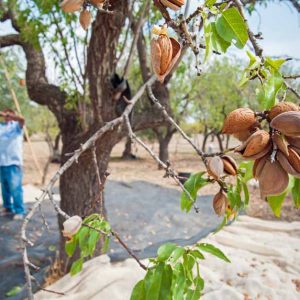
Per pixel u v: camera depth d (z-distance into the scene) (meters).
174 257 1.41
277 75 1.13
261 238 6.20
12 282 4.95
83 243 1.73
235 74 15.77
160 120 4.04
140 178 13.24
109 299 3.90
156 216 8.04
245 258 5.33
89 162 4.13
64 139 4.46
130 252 1.51
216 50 1.06
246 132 0.98
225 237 6.15
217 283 4.41
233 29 1.05
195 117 19.39
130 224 7.56
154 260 1.43
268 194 0.89
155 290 1.33
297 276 4.79
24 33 4.25
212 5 1.05
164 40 0.91
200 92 16.31
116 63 3.41
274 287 4.51
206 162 1.20
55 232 6.86
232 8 1.05
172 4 0.93
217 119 17.41
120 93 3.36
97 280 4.20
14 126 7.44
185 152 25.98
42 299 4.15
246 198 1.50
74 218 1.47
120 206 8.73
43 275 4.92
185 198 1.51
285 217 7.37
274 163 0.89
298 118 0.83
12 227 6.93
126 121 1.53
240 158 0.92
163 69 0.91
